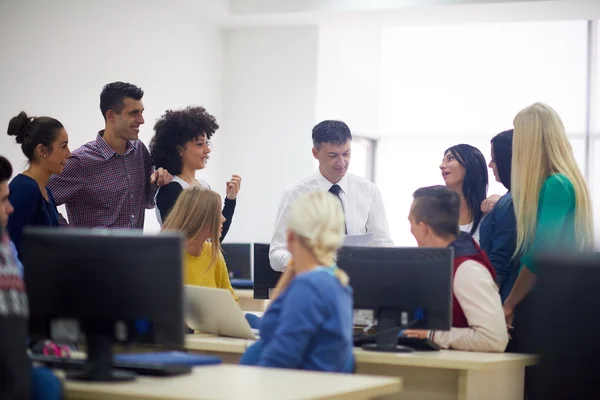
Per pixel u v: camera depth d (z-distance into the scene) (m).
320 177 5.48
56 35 7.33
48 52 7.24
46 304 2.86
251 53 9.71
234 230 9.77
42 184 4.94
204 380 2.80
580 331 2.76
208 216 4.56
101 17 7.87
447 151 5.09
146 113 8.53
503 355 3.82
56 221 5.00
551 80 10.10
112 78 8.02
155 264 2.75
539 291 2.85
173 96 8.95
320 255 3.13
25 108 7.01
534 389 2.89
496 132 10.33
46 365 3.01
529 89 10.20
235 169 9.77
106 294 2.80
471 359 3.58
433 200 4.04
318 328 3.05
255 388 2.65
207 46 9.51
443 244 4.05
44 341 3.39
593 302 2.74
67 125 7.49
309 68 9.48
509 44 10.30
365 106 10.54
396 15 8.84
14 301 2.38
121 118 5.51
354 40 10.25
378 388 2.81
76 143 7.61
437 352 3.83
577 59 10.00
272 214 9.60
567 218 4.34
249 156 9.72
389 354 3.66
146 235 2.78
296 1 8.90
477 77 10.45
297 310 3.04
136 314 2.77
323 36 9.56
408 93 10.77
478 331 3.90
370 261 3.83
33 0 7.06
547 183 4.36
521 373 3.94
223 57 9.81
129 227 5.63
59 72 7.37
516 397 3.91
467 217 5.04
